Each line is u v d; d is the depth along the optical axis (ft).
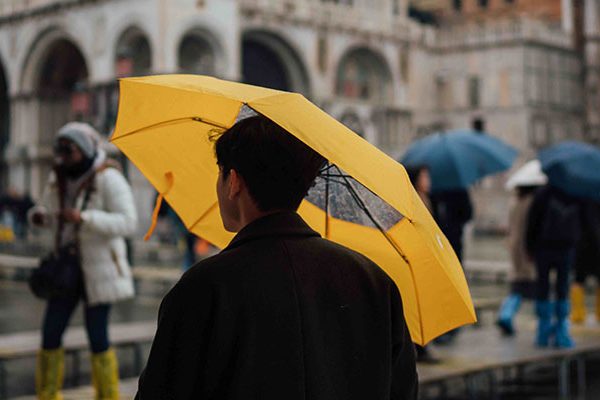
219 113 10.83
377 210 10.89
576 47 218.59
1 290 70.03
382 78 196.65
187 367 8.23
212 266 8.50
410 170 32.60
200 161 11.97
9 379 34.71
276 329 8.36
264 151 8.96
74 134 23.31
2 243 126.41
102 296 23.40
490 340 37.47
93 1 149.18
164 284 66.03
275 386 8.25
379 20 192.75
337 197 11.21
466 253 128.57
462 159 37.04
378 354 8.92
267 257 8.65
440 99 207.41
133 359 39.22
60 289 22.98
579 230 35.35
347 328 8.78
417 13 240.94
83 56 168.04
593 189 33.86
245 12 164.55
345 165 8.88
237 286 8.37
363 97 193.98
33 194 168.04
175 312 8.36
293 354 8.36
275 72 179.11
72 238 23.34
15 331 47.42
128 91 10.71
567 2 218.18
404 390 9.32
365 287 9.05
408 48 199.52
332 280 8.84
